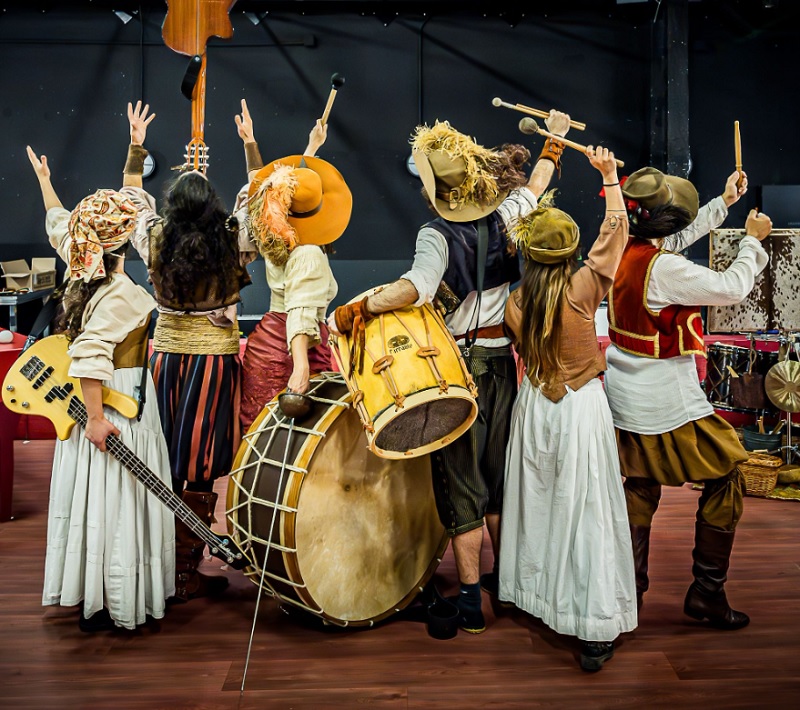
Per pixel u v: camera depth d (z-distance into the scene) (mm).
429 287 2666
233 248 3008
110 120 7582
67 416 2807
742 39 7551
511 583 2904
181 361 3082
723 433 2879
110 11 7453
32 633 2932
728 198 3211
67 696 2541
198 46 4160
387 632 2977
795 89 7598
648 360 2879
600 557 2662
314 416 2834
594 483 2682
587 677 2658
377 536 2965
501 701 2523
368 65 7652
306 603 2834
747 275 2807
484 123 7742
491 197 2785
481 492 2895
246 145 3482
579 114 7727
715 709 2475
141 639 2904
